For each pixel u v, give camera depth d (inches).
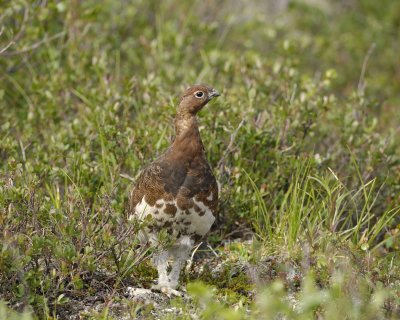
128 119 459.8
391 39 753.6
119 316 330.6
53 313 319.3
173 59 573.9
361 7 797.9
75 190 384.2
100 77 500.1
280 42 612.7
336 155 464.8
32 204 349.7
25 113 498.3
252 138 430.9
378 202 444.5
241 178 430.3
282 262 365.7
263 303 305.7
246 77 512.1
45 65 542.9
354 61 706.8
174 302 331.6
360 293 315.9
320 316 302.7
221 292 356.2
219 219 425.7
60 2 538.3
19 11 553.6
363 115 486.3
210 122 440.1
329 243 359.9
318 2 797.9
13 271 326.0
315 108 473.4
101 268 359.9
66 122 478.9
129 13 612.7
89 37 570.3
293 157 430.9
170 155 347.3
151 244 351.3
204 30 600.7
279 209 426.6
